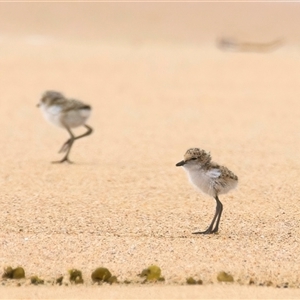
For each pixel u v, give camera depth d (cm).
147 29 4397
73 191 1234
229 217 1093
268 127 1872
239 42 3919
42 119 1994
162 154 1562
